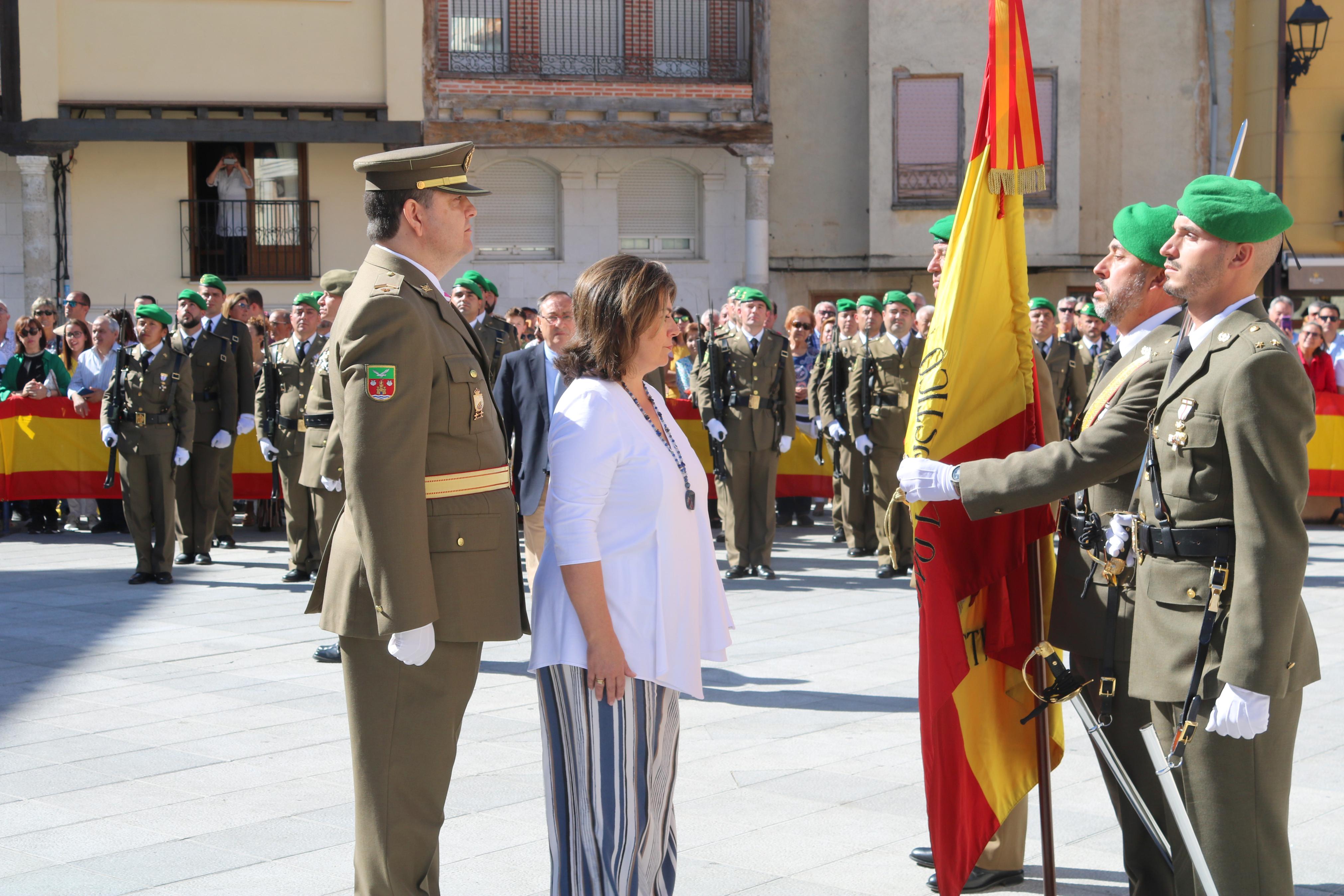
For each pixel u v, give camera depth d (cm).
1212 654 337
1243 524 324
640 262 358
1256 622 320
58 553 1214
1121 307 397
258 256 2111
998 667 418
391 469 346
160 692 698
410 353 351
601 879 348
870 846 469
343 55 2055
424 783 369
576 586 342
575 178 2216
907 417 1084
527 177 2217
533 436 688
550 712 357
